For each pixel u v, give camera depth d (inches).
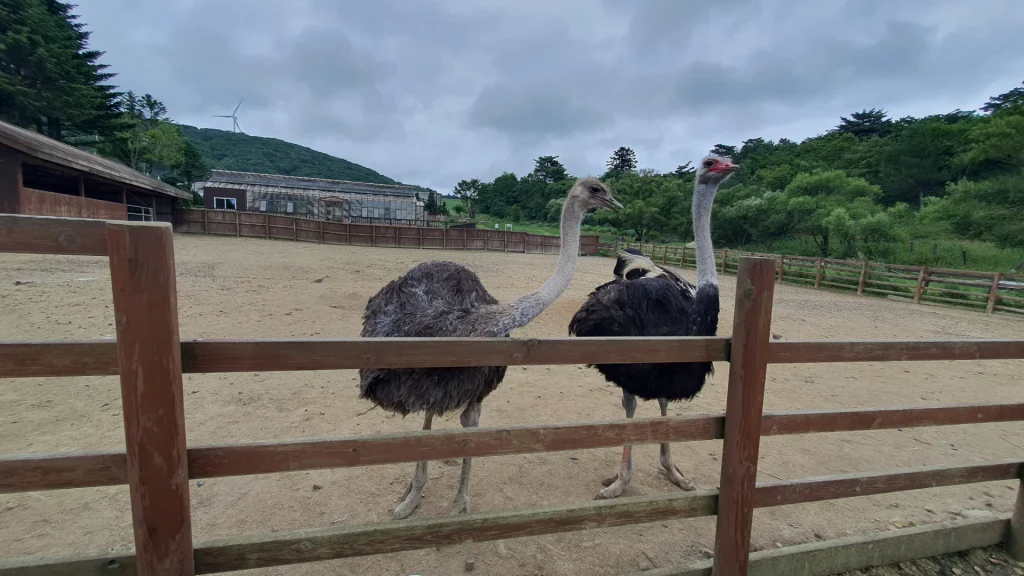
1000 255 846.5
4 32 1095.6
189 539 63.1
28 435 146.2
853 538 102.4
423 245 1122.7
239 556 66.9
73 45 1268.5
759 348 81.4
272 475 134.6
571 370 240.8
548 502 128.5
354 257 751.1
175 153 1745.8
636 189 1601.9
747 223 1176.8
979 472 105.0
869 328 405.1
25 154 557.6
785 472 151.5
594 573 101.6
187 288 379.2
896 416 95.6
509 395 202.7
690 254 956.0
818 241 1032.8
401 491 129.2
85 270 431.5
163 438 59.6
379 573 98.7
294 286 422.3
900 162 1555.1
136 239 55.6
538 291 111.9
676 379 121.4
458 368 101.8
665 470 144.9
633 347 79.4
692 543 112.8
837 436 181.2
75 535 105.8
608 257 1223.5
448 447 72.6
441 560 103.4
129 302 56.2
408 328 109.8
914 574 103.5
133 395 57.8
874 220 892.0
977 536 110.8
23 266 426.9
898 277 631.2
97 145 1378.0
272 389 193.2
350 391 194.1
